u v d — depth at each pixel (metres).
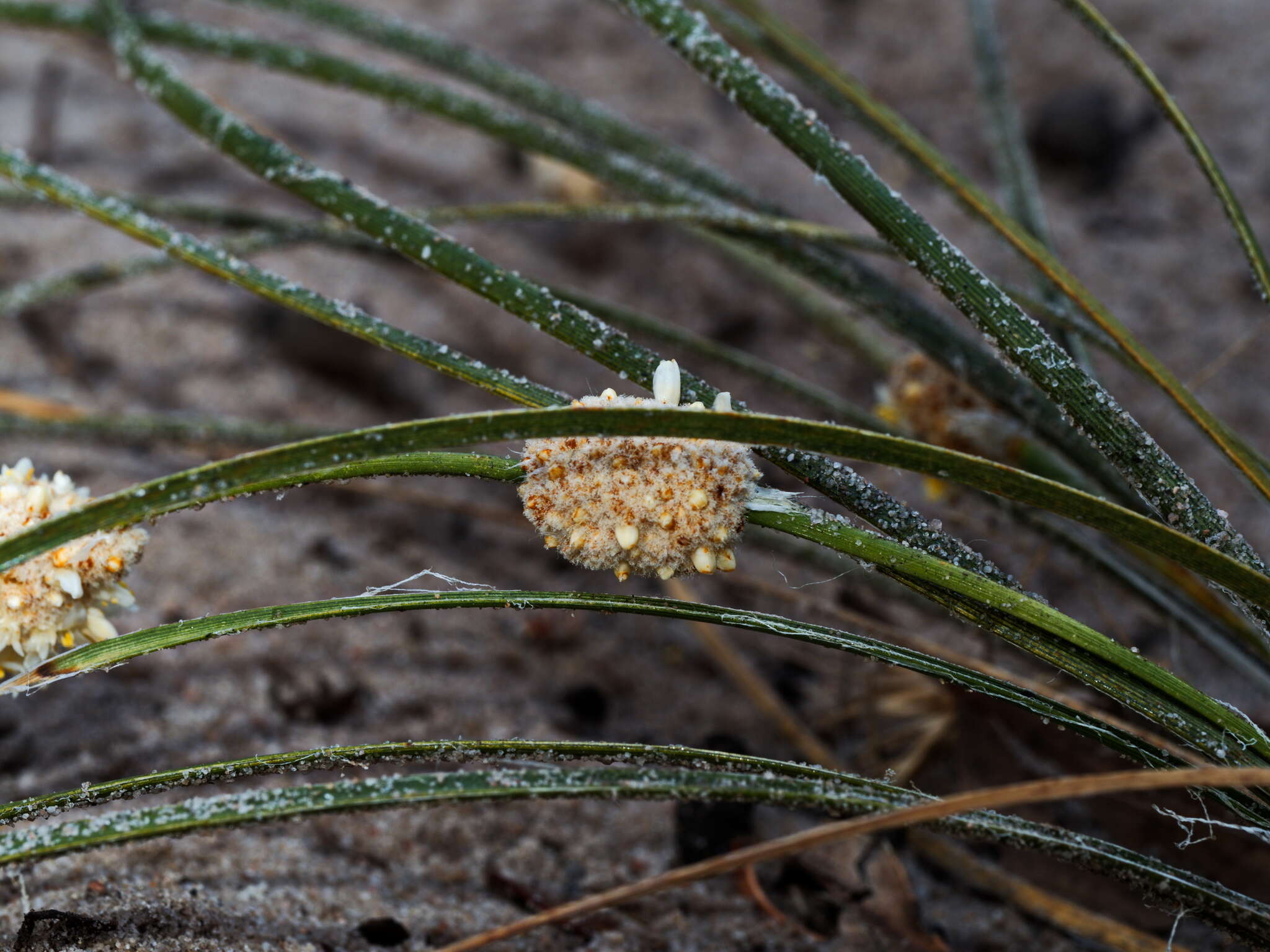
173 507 0.31
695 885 0.37
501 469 0.31
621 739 0.41
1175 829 0.36
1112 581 0.37
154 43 0.45
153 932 0.33
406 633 0.44
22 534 0.30
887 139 0.38
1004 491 0.30
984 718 0.38
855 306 0.39
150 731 0.38
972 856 0.37
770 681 0.45
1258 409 0.59
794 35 0.37
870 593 0.43
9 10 0.46
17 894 0.34
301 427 0.40
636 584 0.49
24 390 0.51
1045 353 0.32
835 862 0.37
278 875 0.35
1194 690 0.31
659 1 0.34
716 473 0.31
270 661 0.40
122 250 0.59
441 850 0.37
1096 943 0.36
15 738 0.38
